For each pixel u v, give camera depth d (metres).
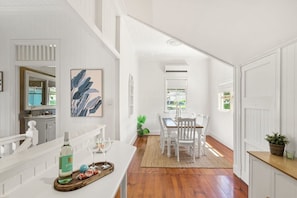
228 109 5.59
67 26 3.92
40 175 1.34
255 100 2.88
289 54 2.17
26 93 4.89
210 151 5.15
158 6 3.39
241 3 2.74
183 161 4.31
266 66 2.63
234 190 2.94
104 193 1.10
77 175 1.30
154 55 7.02
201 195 2.79
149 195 2.79
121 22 3.93
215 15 3.09
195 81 7.53
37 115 5.31
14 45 3.88
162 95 7.60
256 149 2.88
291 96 2.14
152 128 7.63
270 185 1.93
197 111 7.51
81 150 2.02
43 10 3.70
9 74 3.84
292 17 2.07
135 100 6.79
